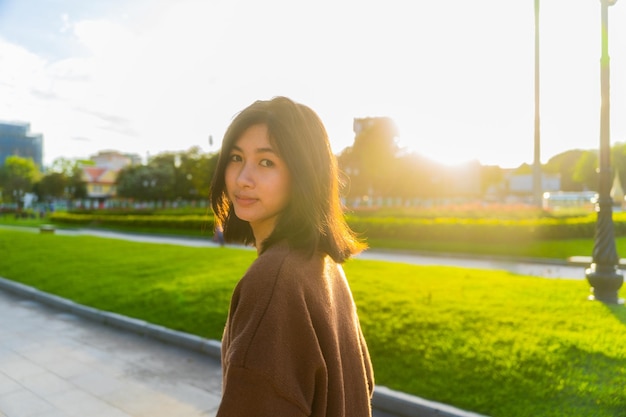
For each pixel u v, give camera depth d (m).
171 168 66.50
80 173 78.38
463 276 8.80
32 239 19.05
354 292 7.12
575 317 5.65
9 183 77.31
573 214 22.83
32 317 7.43
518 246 16.44
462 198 48.88
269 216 1.06
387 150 39.41
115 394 4.54
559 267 12.59
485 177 62.41
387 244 18.33
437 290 7.25
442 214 25.09
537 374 4.09
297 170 1.01
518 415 3.57
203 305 6.96
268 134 1.02
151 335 6.36
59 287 9.05
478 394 3.90
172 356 5.59
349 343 1.08
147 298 7.67
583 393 3.75
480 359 4.44
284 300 0.91
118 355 5.62
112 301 7.75
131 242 18.19
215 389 4.65
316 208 1.03
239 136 1.06
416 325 5.45
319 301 0.97
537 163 22.98
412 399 3.95
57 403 4.35
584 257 13.41
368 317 5.83
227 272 9.73
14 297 8.98
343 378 1.03
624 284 8.67
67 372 5.09
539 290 7.24
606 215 6.93
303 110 1.08
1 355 5.64
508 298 6.66
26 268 11.27
